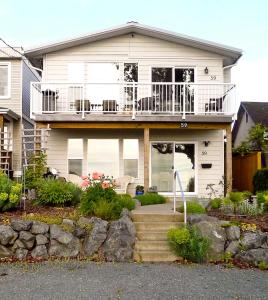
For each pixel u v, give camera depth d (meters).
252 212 11.70
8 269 8.57
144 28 16.98
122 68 17.58
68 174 16.78
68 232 9.72
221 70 17.70
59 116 15.97
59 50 17.55
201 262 9.30
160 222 10.57
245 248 9.54
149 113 16.27
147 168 15.88
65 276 8.02
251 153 19.91
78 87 16.84
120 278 7.90
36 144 15.24
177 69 17.72
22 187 12.18
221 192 17.34
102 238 9.67
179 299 6.68
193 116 16.06
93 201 10.68
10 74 20.09
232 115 16.03
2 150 16.08
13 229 9.66
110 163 17.45
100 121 16.05
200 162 17.52
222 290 7.19
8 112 17.89
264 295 6.92
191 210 11.41
